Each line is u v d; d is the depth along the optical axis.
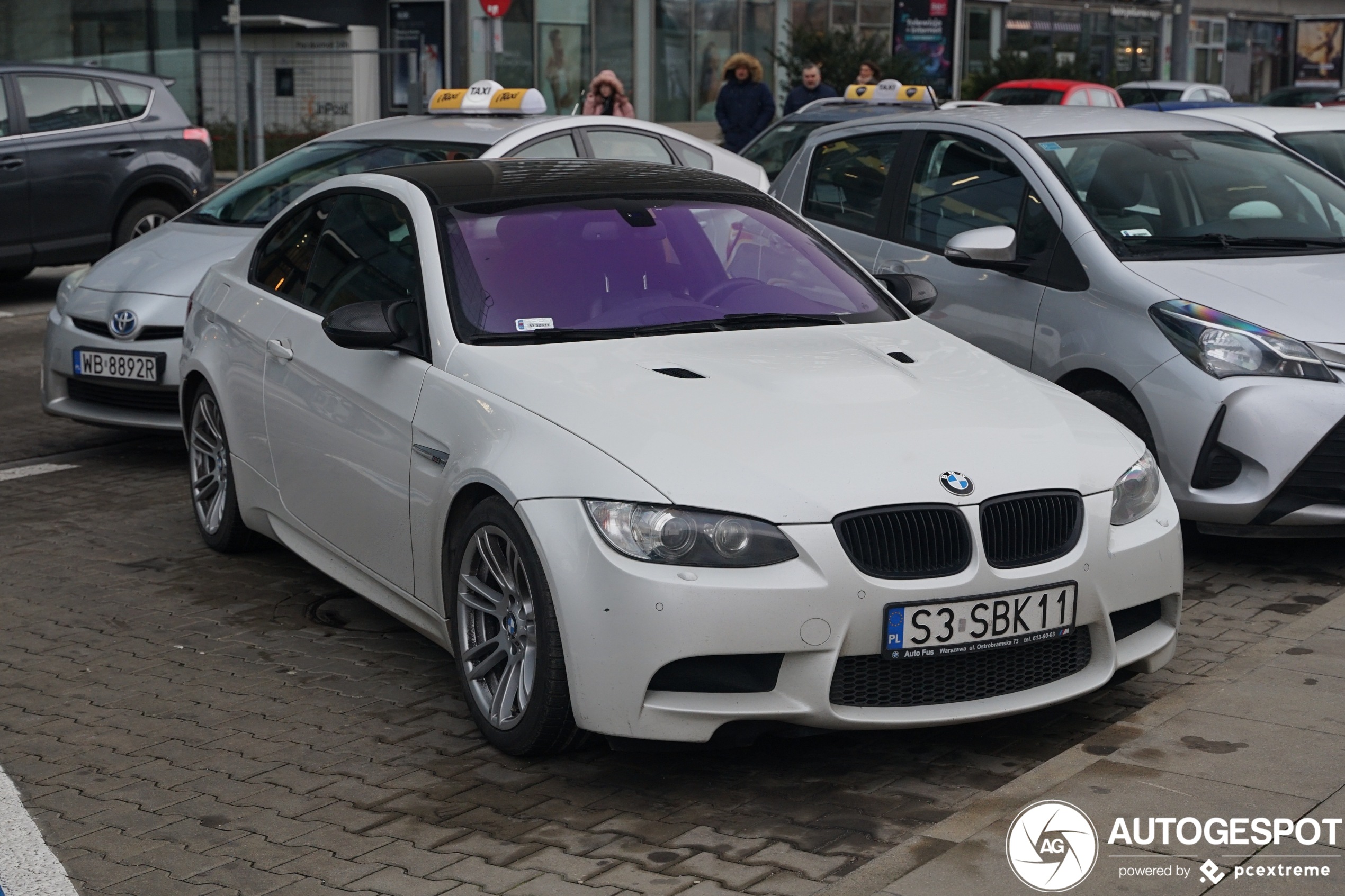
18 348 11.72
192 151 14.17
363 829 3.87
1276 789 3.67
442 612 4.58
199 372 6.30
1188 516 5.84
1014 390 4.57
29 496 7.51
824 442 4.06
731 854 3.68
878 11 35.66
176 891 3.55
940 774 4.18
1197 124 7.33
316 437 5.27
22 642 5.38
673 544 3.83
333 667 5.12
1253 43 45.66
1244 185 6.88
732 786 4.11
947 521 3.94
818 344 4.80
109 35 21.55
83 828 3.91
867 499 3.90
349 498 5.07
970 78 29.72
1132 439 4.50
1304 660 4.62
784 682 3.86
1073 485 4.14
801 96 18.88
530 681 4.18
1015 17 37.88
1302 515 5.69
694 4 32.12
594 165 5.66
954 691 4.00
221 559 6.39
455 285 4.82
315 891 3.54
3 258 12.91
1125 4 40.66
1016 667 4.07
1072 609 4.06
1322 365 5.67
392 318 4.79
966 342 5.09
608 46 30.91
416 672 5.07
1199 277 6.07
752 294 5.11
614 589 3.85
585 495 3.94
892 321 5.21
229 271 6.36
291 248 5.94
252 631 5.49
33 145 12.98
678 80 32.16
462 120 9.01
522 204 5.18
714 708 3.85
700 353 4.62
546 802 4.02
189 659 5.21
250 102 23.72
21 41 20.84
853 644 3.86
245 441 5.88
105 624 5.57
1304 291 5.98
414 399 4.68
